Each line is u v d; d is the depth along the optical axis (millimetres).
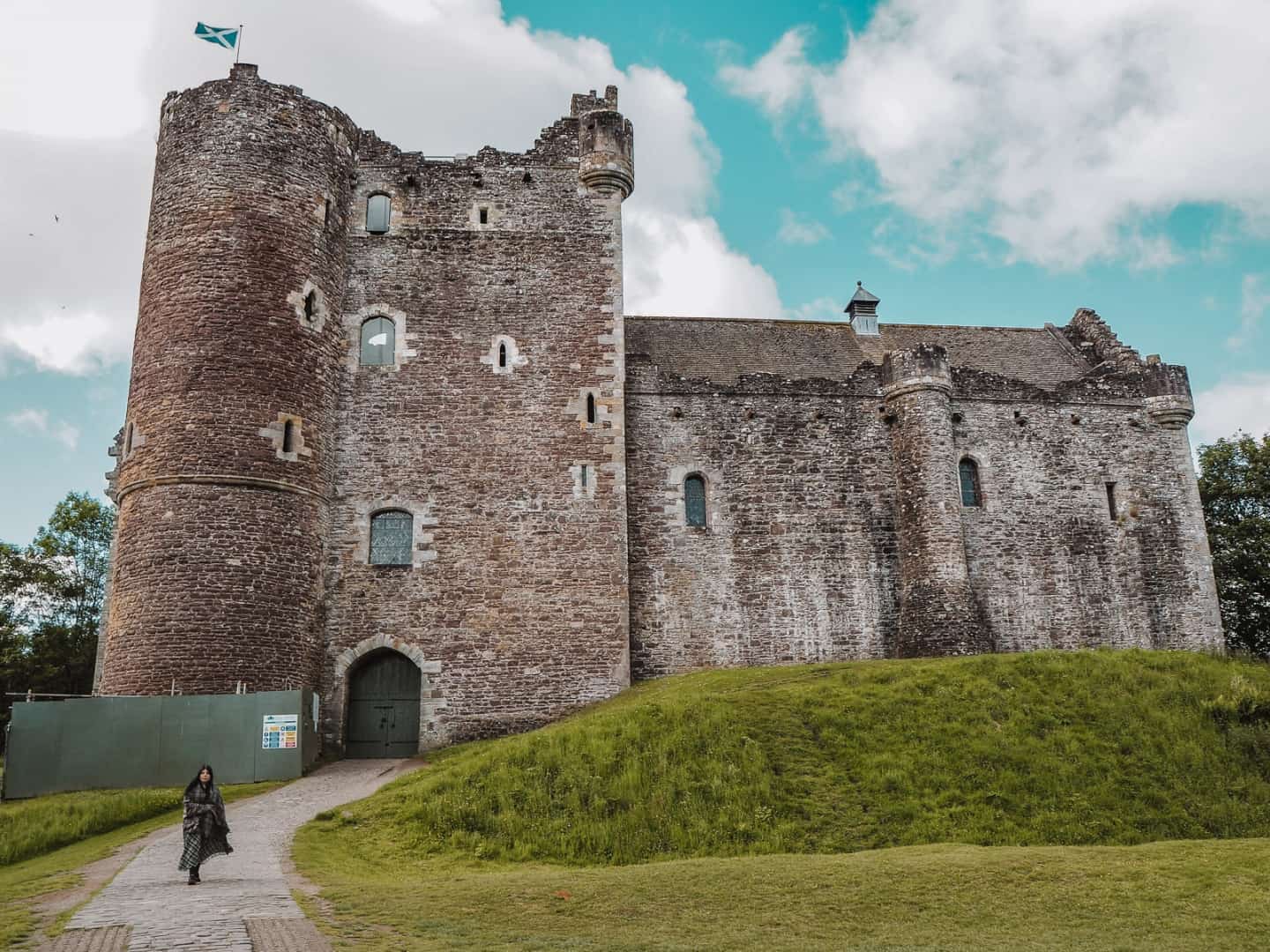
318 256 25297
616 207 28125
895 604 27438
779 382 28609
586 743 18109
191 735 19984
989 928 10656
